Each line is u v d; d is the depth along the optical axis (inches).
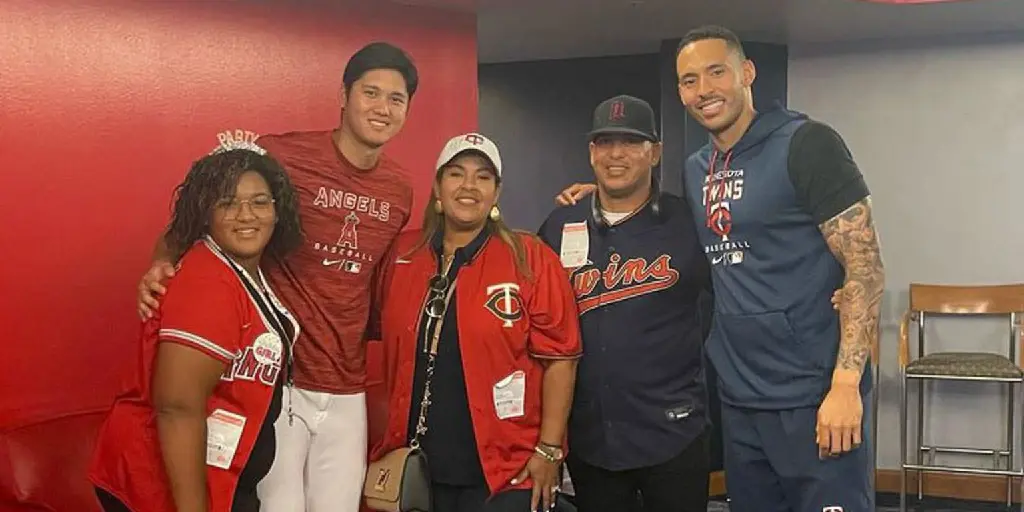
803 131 95.5
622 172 102.7
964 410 186.1
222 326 81.7
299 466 98.5
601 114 103.9
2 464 103.1
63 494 105.0
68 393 117.5
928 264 188.2
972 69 183.3
